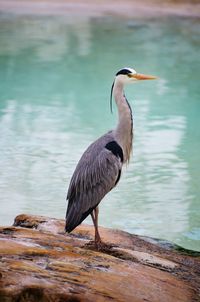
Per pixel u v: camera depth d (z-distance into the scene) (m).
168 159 15.08
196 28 31.09
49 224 9.18
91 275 6.82
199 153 15.55
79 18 33.44
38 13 34.59
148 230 11.13
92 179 7.95
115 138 8.28
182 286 7.41
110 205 12.33
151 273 7.46
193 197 12.75
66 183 13.36
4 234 8.15
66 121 18.34
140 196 12.78
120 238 9.00
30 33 30.08
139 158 15.13
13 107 19.78
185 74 23.66
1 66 24.53
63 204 12.21
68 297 6.09
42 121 18.36
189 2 36.09
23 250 7.20
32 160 14.88
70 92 21.50
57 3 36.97
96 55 26.16
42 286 6.14
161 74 23.56
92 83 22.42
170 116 18.95
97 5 36.34
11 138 16.66
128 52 26.61
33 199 12.38
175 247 9.23
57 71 23.97
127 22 32.41
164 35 29.75
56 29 30.88
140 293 6.77
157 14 34.09
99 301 6.21
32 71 24.00
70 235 8.86
